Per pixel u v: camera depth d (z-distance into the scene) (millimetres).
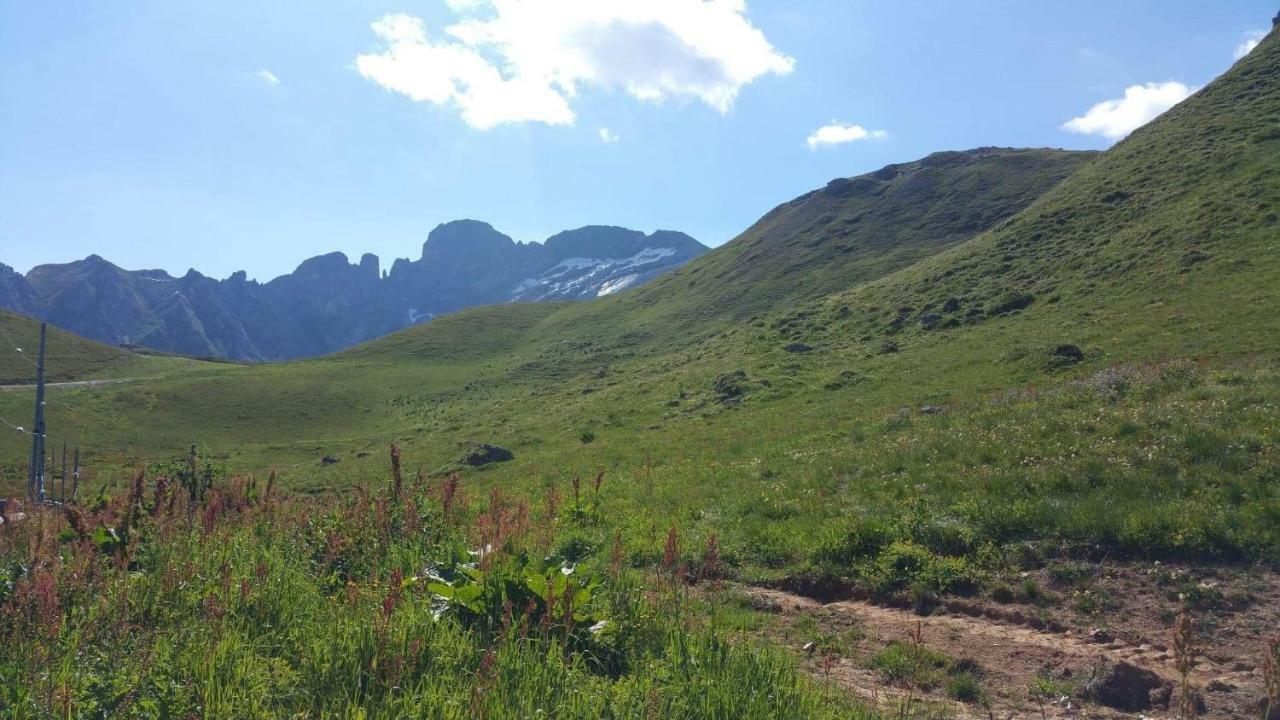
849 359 41594
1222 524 10891
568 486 22625
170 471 15070
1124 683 7566
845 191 116812
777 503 15867
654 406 41500
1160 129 61688
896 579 11258
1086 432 16281
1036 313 39156
